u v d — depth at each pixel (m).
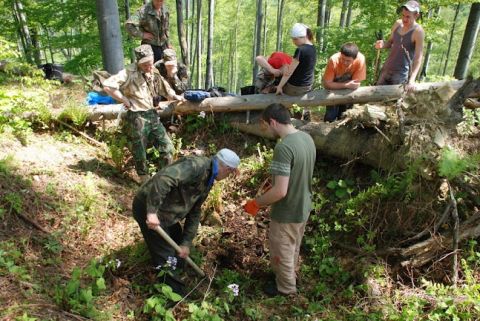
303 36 4.71
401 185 3.95
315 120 6.25
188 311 3.24
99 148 5.23
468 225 3.64
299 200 3.25
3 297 2.68
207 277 3.76
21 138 4.77
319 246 4.12
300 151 3.11
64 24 10.59
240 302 3.57
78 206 3.91
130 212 4.29
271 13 28.59
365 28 8.00
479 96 4.30
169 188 2.91
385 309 3.48
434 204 3.88
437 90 4.19
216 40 29.72
